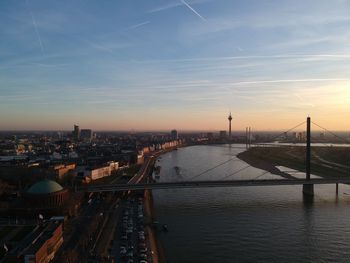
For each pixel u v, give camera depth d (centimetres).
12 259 19450
